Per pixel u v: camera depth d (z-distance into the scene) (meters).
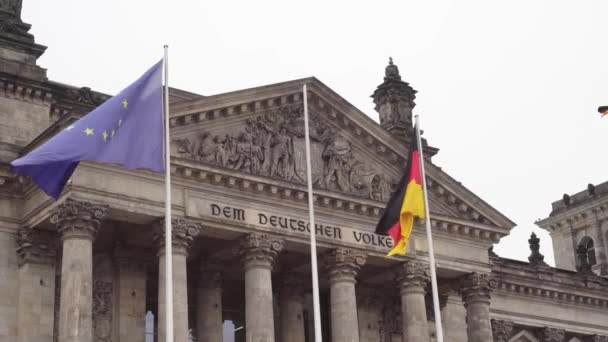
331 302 77.19
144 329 73.50
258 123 75.69
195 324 78.44
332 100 79.19
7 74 75.25
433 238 83.44
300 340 81.50
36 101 76.50
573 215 142.12
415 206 62.44
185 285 68.00
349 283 76.75
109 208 66.38
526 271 105.81
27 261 69.25
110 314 72.94
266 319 71.06
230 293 84.19
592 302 110.81
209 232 71.94
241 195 73.06
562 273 109.25
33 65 77.25
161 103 54.34
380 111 94.44
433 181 83.56
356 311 78.56
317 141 78.75
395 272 81.44
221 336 77.00
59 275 71.44
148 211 68.19
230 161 73.19
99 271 73.44
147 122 53.62
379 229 63.66
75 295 63.12
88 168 66.19
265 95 75.62
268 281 72.31
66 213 64.69
